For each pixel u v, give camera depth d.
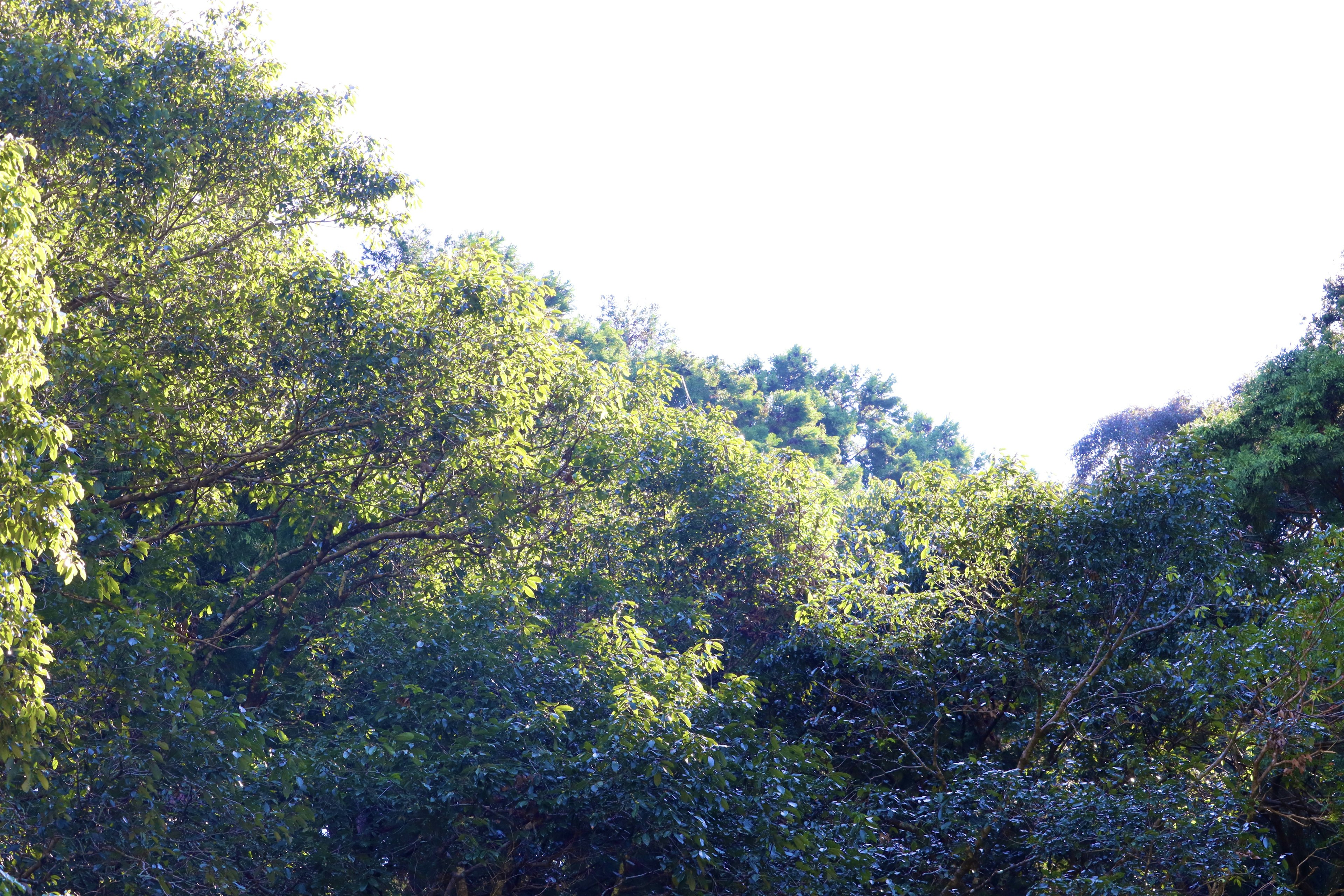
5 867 8.97
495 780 11.77
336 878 11.50
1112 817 11.71
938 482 16.16
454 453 16.17
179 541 16.69
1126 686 14.02
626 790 11.52
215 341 15.41
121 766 9.69
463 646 13.20
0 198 7.70
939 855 13.23
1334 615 12.19
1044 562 14.76
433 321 15.59
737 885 11.81
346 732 12.59
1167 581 14.17
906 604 15.55
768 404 55.75
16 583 7.50
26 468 7.94
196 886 10.24
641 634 13.59
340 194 16.23
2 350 7.55
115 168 13.53
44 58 12.77
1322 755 12.88
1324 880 14.55
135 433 13.81
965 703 15.62
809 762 13.00
